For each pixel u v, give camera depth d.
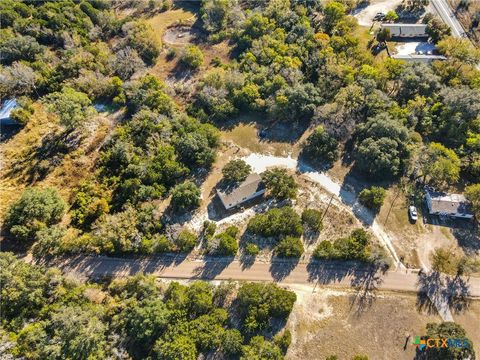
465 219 79.44
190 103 105.81
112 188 83.12
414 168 87.19
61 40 118.88
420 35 122.56
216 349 63.19
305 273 72.94
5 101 99.12
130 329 63.53
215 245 74.88
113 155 86.88
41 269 68.69
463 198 80.25
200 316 65.19
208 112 104.75
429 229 78.25
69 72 106.31
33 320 63.16
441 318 66.38
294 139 97.56
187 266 74.56
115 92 106.62
